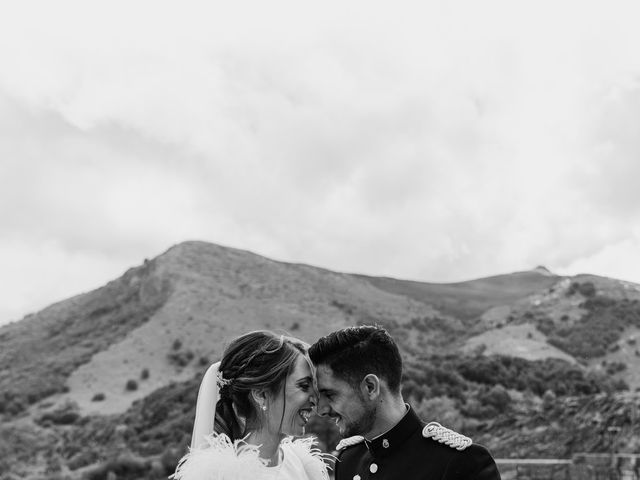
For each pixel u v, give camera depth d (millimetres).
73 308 151125
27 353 128125
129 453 56000
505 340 114875
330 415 3658
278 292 141750
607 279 139500
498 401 57938
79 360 109938
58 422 83188
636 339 113062
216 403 3924
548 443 36531
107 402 91625
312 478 4047
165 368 104562
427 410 54125
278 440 3912
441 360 76438
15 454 70562
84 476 50031
